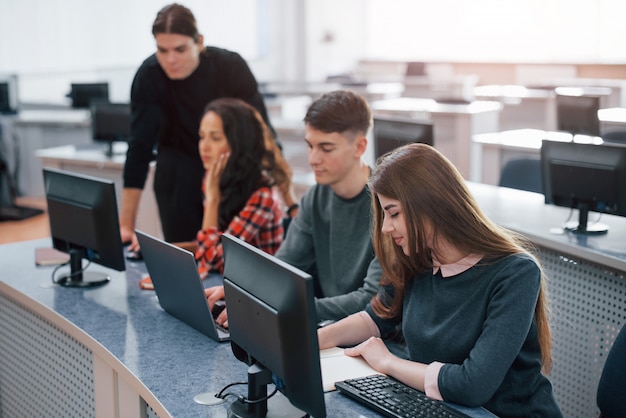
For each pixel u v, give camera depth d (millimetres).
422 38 11828
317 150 2357
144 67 3443
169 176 3566
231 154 2865
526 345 1833
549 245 3055
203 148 2896
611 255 2816
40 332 2672
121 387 2174
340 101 2334
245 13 10961
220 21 10617
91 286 2752
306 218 2611
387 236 1977
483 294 1819
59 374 2584
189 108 3449
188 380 1951
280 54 11555
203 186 3029
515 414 1817
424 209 1789
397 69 11641
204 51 3408
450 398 1766
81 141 7742
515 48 10750
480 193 3918
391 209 1828
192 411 1775
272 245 2949
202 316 2223
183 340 2236
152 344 2205
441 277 1891
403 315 1997
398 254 1939
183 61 3225
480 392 1729
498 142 5355
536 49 10500
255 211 2867
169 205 3611
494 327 1758
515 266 1788
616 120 5695
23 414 2904
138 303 2572
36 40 9039
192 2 10219
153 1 9992
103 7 9555
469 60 10547
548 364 1905
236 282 1786
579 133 5387
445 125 7066
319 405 1598
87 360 2391
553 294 3143
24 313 2768
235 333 1830
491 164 5531
